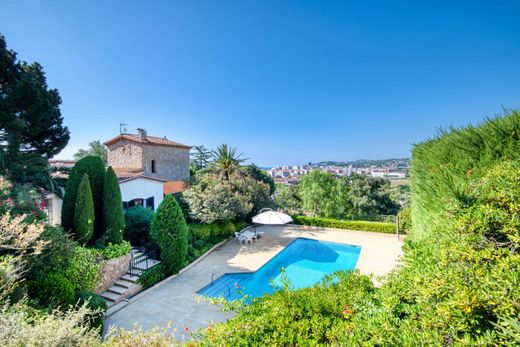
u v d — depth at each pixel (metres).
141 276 10.80
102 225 12.62
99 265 9.84
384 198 33.75
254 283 12.39
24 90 14.95
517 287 1.53
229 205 17.53
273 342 2.79
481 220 2.26
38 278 7.20
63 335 3.64
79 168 12.57
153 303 9.71
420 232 5.90
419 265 2.48
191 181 19.73
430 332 1.68
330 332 2.75
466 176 3.86
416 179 6.40
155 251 13.35
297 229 22.47
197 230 16.56
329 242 18.44
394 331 1.96
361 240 18.67
